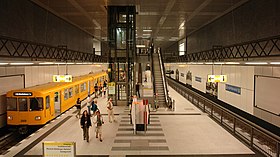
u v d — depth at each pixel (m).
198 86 28.08
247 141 11.16
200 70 27.33
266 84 13.69
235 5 16.55
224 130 12.99
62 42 21.75
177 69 42.44
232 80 18.56
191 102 21.89
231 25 18.61
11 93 13.79
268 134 8.85
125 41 20.09
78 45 27.22
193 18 21.61
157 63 25.39
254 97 15.05
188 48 35.31
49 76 20.12
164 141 11.20
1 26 12.05
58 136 12.05
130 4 16.81
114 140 11.38
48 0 15.18
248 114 15.91
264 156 9.33
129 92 20.34
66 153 7.14
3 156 9.46
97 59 37.34
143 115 12.59
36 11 16.34
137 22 24.03
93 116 15.91
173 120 15.14
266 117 13.62
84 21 22.75
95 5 16.84
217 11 18.45
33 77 17.27
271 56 10.05
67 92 18.91
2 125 13.94
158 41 45.06
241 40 16.78
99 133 11.29
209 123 14.45
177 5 16.77
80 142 11.12
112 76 20.23
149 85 30.58
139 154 9.62
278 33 12.07
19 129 13.91
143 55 26.31
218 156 9.40
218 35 21.75
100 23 23.84
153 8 18.00
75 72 26.34
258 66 14.62
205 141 11.18
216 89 22.05
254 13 14.77
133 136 11.96
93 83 28.98
